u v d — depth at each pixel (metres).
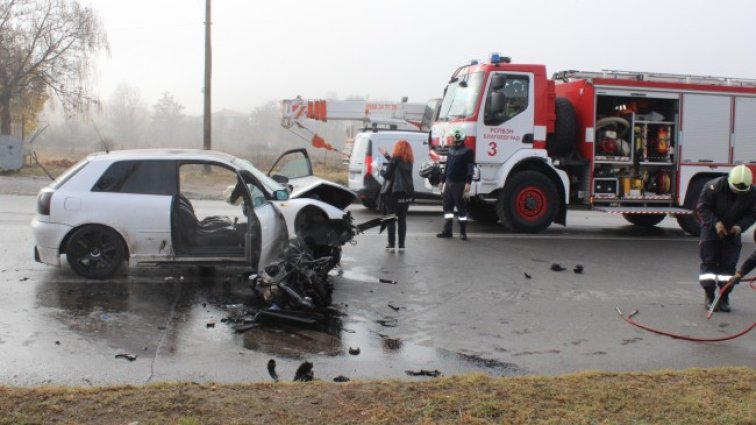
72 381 4.85
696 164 13.89
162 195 7.98
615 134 13.53
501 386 4.57
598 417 4.04
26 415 3.78
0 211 14.16
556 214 13.28
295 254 7.25
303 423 3.82
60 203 7.84
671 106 13.82
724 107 13.95
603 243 12.59
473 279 8.88
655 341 6.41
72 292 7.41
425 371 5.30
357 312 7.07
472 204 15.02
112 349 5.59
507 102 12.80
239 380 4.97
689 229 14.13
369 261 9.86
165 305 7.02
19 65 30.69
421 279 8.77
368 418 3.92
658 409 4.19
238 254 7.96
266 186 8.25
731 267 7.61
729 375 4.97
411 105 25.53
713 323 7.12
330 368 5.32
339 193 9.05
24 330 6.03
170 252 7.93
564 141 13.29
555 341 6.33
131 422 3.74
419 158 16.47
